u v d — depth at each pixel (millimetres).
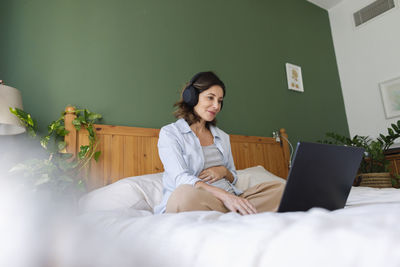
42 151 1724
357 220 346
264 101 2967
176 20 2521
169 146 1257
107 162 1883
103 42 2105
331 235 302
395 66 3381
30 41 1841
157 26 2398
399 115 3299
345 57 3848
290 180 722
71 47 1972
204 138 1474
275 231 351
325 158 780
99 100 2006
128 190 1524
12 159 1633
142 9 2348
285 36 3389
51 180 1435
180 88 2393
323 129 3447
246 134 2742
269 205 1032
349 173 866
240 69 2857
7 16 1804
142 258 427
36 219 735
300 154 722
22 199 1286
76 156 1754
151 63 2297
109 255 478
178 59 2451
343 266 260
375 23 3592
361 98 3656
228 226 429
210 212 647
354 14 3787
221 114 2619
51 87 1853
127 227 590
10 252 555
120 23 2211
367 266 252
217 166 1366
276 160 2803
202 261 358
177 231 465
